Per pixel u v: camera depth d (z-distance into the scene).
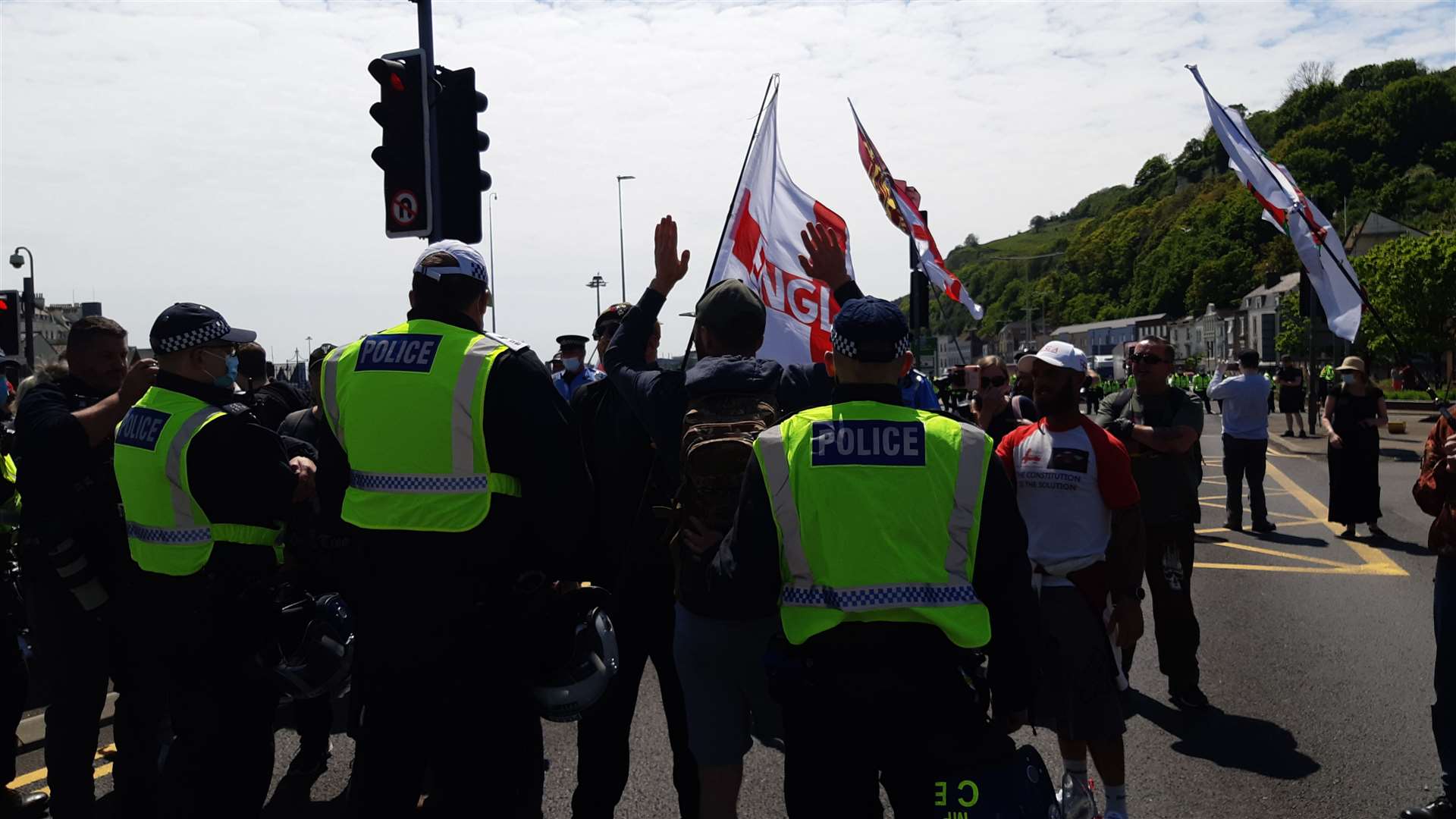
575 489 2.76
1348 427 10.21
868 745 2.37
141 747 3.71
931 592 2.37
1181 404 5.30
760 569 2.45
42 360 4.06
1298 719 5.08
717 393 2.94
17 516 4.16
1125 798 3.93
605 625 2.99
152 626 3.29
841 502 2.40
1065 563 3.83
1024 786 2.34
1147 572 5.32
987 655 2.49
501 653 2.75
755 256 4.38
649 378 3.13
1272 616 7.14
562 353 9.96
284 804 4.29
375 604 2.74
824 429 2.47
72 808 3.68
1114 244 165.12
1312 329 23.78
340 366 2.89
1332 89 144.62
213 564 3.27
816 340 4.48
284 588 3.46
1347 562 9.05
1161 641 5.30
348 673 3.44
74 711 3.71
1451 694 3.88
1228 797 4.20
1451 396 36.56
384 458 2.75
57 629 3.68
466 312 2.92
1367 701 5.31
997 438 6.72
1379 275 42.00
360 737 2.76
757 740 4.95
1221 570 8.75
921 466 2.42
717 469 2.79
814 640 2.40
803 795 2.42
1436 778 4.34
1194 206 149.00
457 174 6.15
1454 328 41.25
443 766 2.74
